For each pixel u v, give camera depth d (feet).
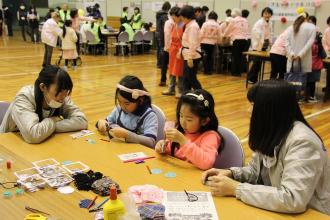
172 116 15.47
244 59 26.61
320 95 21.36
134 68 27.45
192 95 6.16
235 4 32.60
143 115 7.45
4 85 19.86
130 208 3.92
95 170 5.39
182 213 4.27
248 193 4.54
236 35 25.57
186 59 17.79
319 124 15.23
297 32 17.99
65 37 26.12
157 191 4.73
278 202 4.31
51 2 51.44
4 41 42.83
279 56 19.79
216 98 19.06
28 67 26.02
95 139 6.78
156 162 5.79
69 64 27.58
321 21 27.94
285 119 4.57
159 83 22.25
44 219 3.99
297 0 28.76
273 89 4.53
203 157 5.63
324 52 19.42
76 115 7.34
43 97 6.89
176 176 5.28
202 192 4.80
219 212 4.32
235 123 14.78
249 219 4.19
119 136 6.72
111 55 34.55
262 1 30.73
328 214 4.65
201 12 27.35
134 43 35.12
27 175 5.13
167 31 19.27
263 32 23.48
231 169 5.46
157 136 7.53
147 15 40.19
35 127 6.47
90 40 33.76
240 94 20.13
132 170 5.44
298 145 4.48
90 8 39.83
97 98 18.08
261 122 4.63
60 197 4.57
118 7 43.14
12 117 6.88
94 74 24.52
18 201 4.45
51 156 5.88
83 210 4.26
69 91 6.76
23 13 43.47
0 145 6.32
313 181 4.35
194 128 6.21
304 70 18.34
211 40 25.76
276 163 4.73
